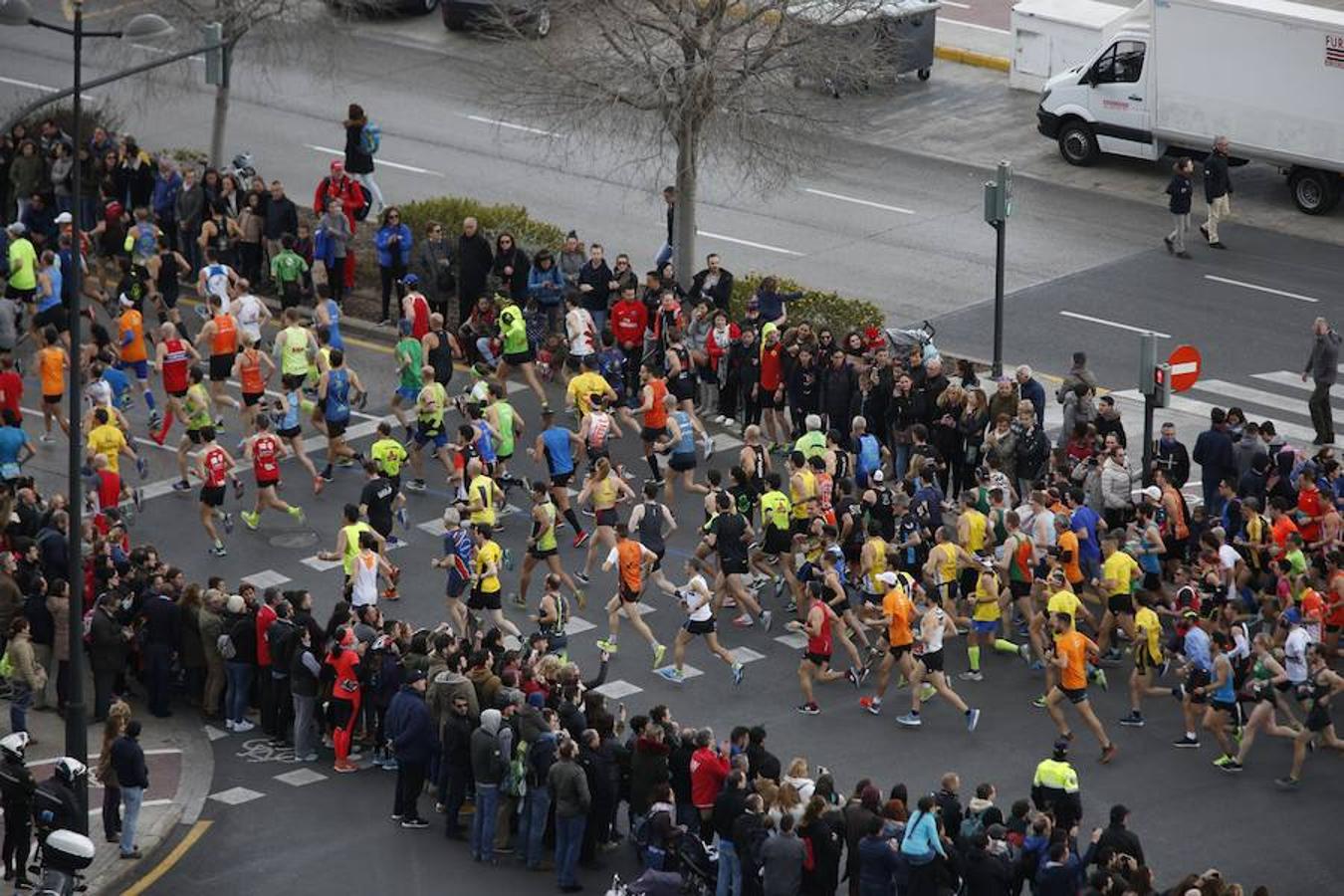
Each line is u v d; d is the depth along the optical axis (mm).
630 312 113625
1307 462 96938
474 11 161375
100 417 99188
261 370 108188
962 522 92688
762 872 73312
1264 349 119938
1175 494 95188
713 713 88625
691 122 119375
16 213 136250
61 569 90688
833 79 121000
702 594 89562
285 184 140875
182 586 89875
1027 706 89250
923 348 107250
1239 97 135250
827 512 94812
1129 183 141375
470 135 148500
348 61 160000
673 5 119812
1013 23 154000
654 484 92125
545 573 99125
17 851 75562
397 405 109000
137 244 119938
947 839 73750
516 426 103688
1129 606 89938
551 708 80188
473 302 120938
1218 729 84375
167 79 151375
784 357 108000
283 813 81750
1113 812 73250
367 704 85625
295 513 102625
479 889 76812
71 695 77688
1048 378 116125
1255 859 79000
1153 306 124875
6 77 156125
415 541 102125
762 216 137125
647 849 76562
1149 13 137875
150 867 78000
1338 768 85062
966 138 148375
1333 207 136625
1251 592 94000
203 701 89625
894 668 92375
